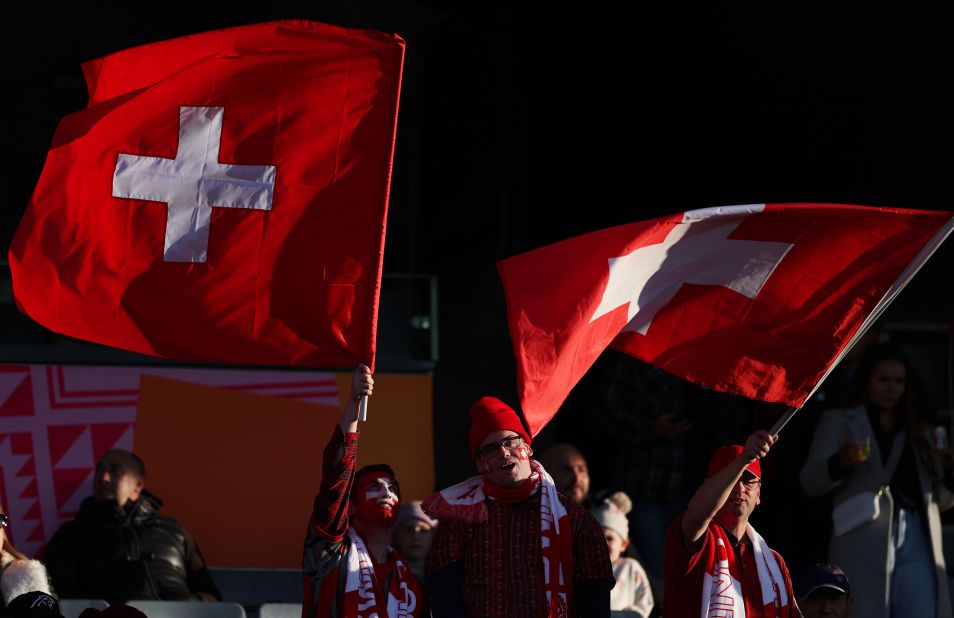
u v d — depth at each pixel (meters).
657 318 18.20
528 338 16.52
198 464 28.34
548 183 34.19
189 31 33.75
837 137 34.16
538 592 16.05
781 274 18.17
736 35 33.53
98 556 24.69
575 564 16.56
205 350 15.98
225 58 16.16
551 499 16.56
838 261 18.16
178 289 15.98
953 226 17.94
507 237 33.88
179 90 16.16
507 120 34.16
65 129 16.02
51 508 27.42
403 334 33.22
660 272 17.88
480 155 34.31
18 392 27.98
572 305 16.73
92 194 15.99
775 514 26.61
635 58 33.84
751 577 17.52
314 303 15.98
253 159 16.09
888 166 34.12
